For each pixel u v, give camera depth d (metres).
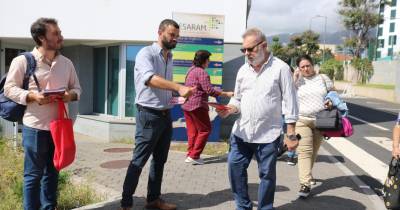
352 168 8.11
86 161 7.77
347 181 6.84
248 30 4.37
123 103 10.55
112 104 11.02
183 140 9.70
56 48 4.09
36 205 4.26
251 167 7.52
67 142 4.08
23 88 4.04
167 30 4.68
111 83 11.00
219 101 9.58
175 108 9.61
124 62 10.48
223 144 9.53
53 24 4.05
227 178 6.68
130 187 4.79
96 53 11.52
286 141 4.52
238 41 10.27
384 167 8.23
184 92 4.26
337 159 8.82
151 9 10.21
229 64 10.28
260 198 4.51
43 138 4.15
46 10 10.36
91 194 5.48
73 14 10.30
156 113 4.68
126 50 10.46
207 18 9.42
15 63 3.99
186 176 6.77
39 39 4.03
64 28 10.34
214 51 9.51
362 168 8.12
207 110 7.48
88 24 10.32
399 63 27.84
